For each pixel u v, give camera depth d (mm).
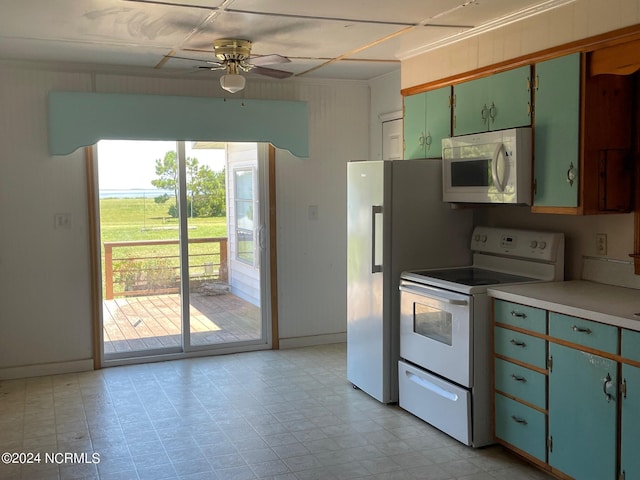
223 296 5387
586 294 3123
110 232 4992
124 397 4262
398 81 5117
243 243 5406
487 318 3398
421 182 4074
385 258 4016
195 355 5262
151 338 5203
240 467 3193
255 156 5383
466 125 3879
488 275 3855
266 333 5500
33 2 3055
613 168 3152
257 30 3654
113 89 4809
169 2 3064
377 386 4137
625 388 2588
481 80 3721
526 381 3152
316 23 3508
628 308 2771
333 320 5695
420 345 3789
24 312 4707
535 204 3361
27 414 3953
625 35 2805
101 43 3967
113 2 3061
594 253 3469
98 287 4906
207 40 3895
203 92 5070
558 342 2932
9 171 4602
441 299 3518
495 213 4219
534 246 3676
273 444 3477
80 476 3102
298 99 5402
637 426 2539
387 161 3988
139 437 3580
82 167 4797
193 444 3479
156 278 5188
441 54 4098
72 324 4848
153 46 4055
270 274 5449
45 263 4746
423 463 3236
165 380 4637
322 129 5504
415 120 4406
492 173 3471
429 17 3439
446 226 4164
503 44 3541
